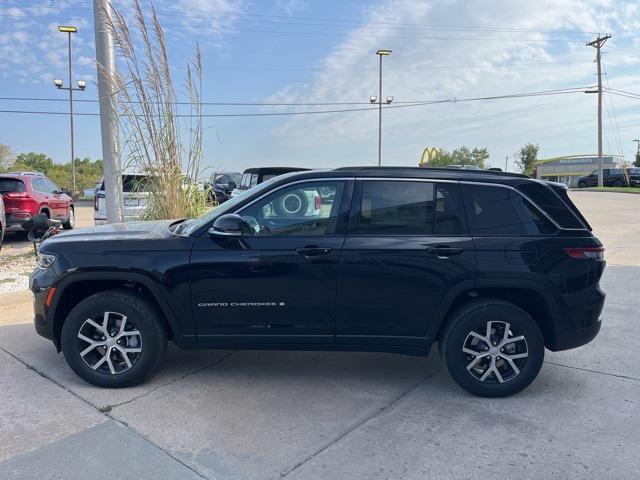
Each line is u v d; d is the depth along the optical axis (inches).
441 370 180.2
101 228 182.7
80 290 164.7
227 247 154.7
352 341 157.8
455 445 129.4
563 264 152.6
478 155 3065.9
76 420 139.2
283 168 459.2
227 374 173.2
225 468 118.2
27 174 484.1
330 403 152.6
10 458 120.5
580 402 154.6
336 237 154.8
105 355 158.7
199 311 155.9
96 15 309.9
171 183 320.8
